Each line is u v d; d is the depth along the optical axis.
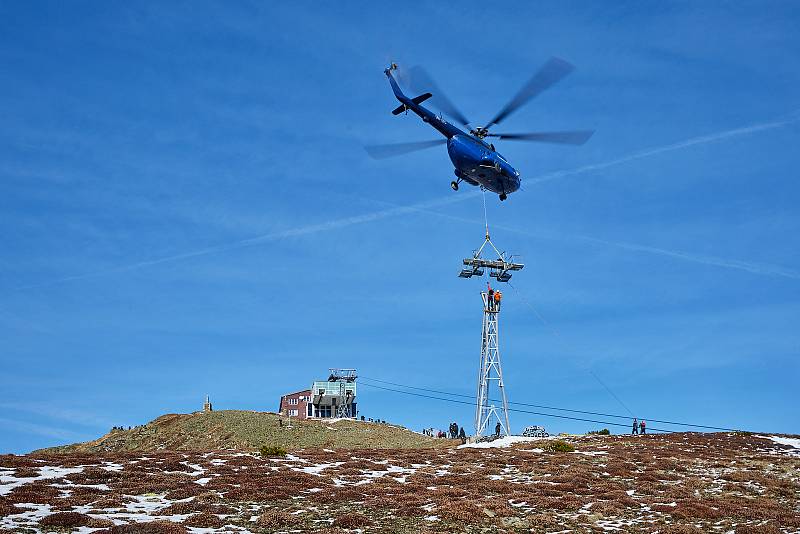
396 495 43.81
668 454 61.75
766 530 37.25
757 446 69.06
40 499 39.22
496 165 54.69
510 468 54.91
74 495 41.38
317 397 121.00
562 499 43.50
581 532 37.03
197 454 59.56
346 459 58.53
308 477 48.69
